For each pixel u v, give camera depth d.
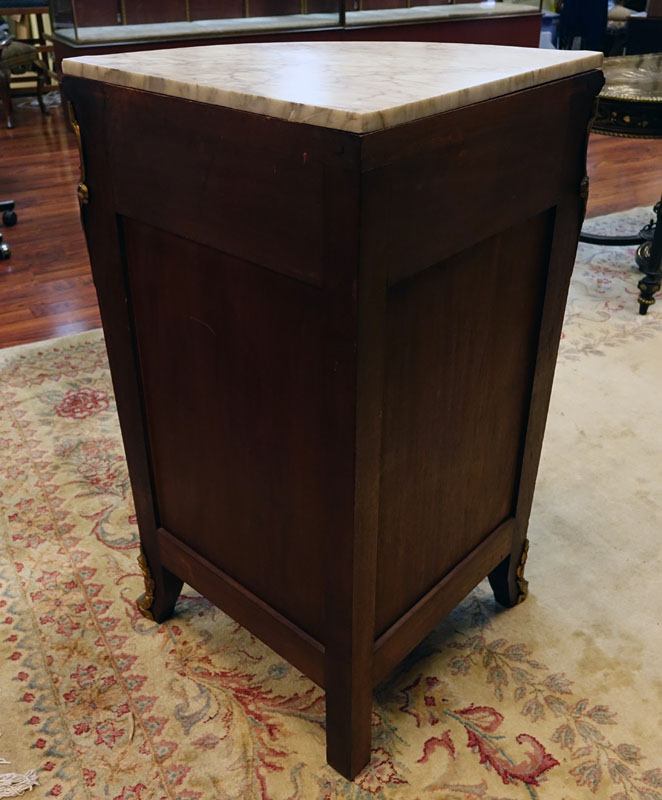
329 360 1.04
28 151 5.43
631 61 3.48
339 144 0.89
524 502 1.65
